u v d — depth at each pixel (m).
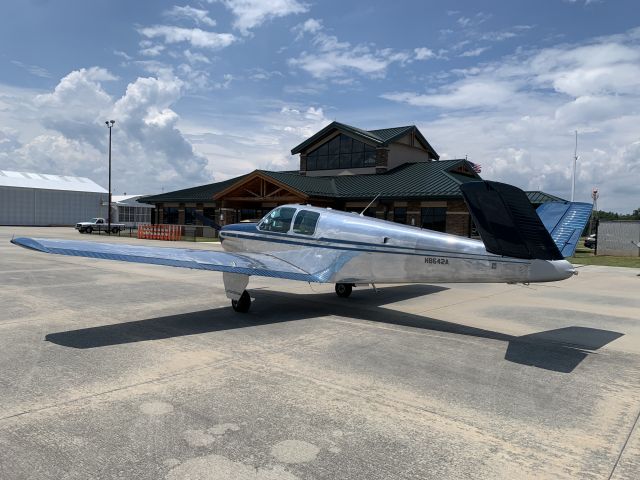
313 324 7.29
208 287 10.80
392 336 6.61
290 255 8.66
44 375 4.61
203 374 4.76
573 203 6.79
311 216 8.55
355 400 4.16
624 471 3.07
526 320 7.99
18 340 5.89
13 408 3.81
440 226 23.30
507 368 5.23
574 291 11.59
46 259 16.56
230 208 29.70
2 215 57.31
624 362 5.56
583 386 4.68
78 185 68.56
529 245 5.97
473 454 3.25
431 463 3.11
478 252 6.58
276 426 3.60
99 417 3.68
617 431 3.66
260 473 2.93
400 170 28.33
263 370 4.94
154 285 10.97
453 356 5.66
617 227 24.95
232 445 3.28
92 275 12.53
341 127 29.66
